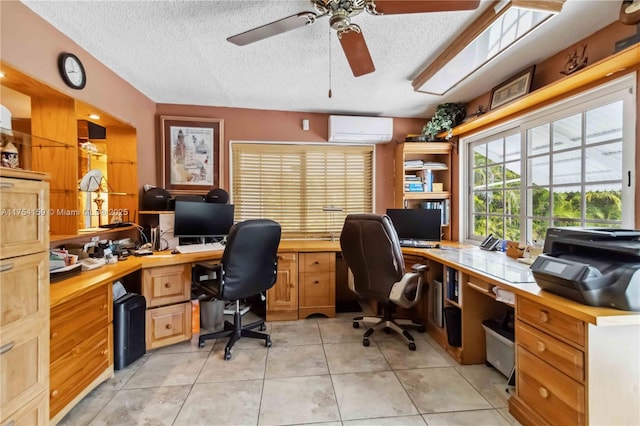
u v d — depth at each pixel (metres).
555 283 1.34
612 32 1.74
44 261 1.27
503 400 1.71
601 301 1.19
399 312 2.94
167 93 2.90
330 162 3.55
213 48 2.07
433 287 2.56
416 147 3.30
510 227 2.68
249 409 1.64
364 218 2.29
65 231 1.90
